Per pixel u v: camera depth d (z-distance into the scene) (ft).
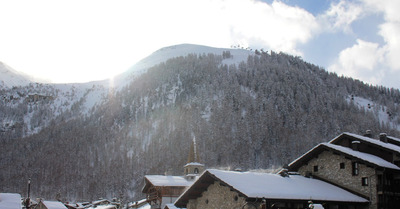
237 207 100.73
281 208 103.55
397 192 126.00
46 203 205.67
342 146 141.59
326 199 108.27
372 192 121.39
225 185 100.07
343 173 130.82
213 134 620.08
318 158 140.15
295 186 113.09
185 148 577.43
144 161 591.37
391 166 122.52
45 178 639.35
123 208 279.90
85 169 651.25
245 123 655.76
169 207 167.12
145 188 249.96
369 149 135.13
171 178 249.34
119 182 547.08
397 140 147.95
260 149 582.76
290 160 540.93
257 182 105.09
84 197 553.64
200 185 113.29
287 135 619.26
